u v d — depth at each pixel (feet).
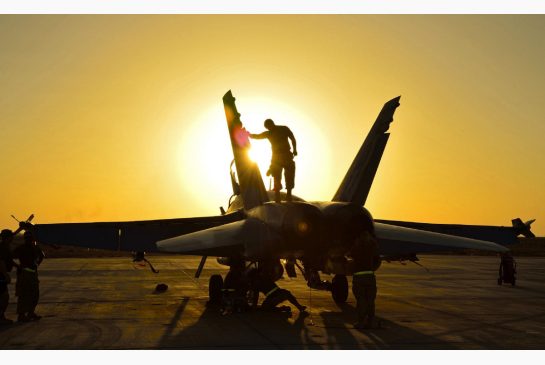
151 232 41.86
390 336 30.66
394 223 44.14
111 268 99.60
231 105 40.65
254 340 29.40
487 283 70.28
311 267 38.58
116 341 29.09
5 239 35.58
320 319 36.94
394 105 37.29
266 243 35.22
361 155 37.96
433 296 53.06
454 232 44.93
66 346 27.81
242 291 40.04
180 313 39.81
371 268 33.27
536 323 35.70
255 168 38.81
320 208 35.29
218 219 42.39
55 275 80.33
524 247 269.85
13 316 38.52
